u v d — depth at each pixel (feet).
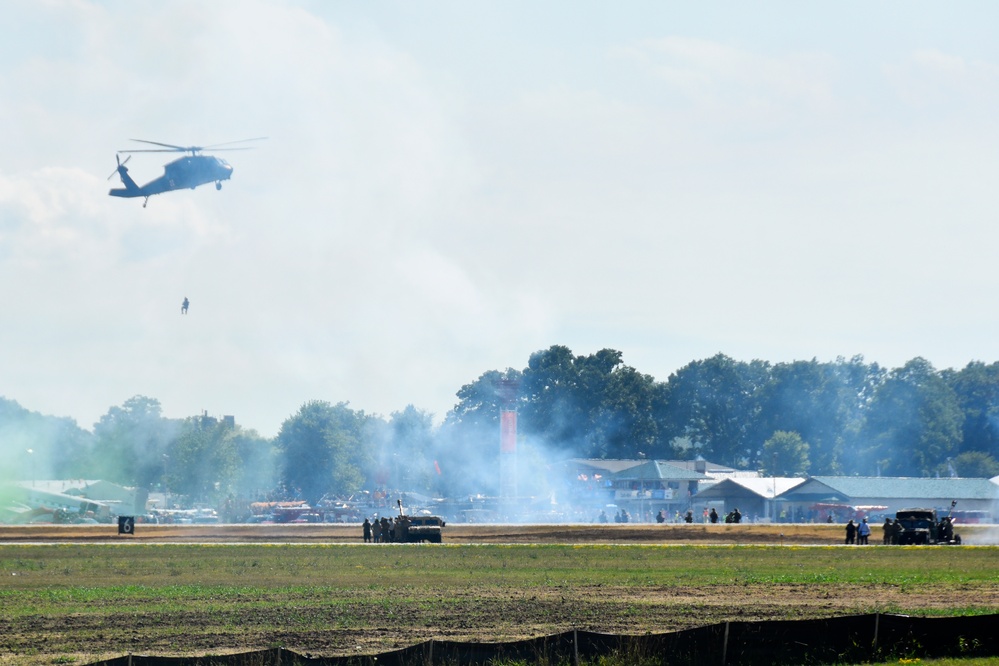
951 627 400.06
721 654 392.68
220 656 384.68
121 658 381.60
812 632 395.75
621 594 621.31
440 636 469.57
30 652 438.81
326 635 474.49
